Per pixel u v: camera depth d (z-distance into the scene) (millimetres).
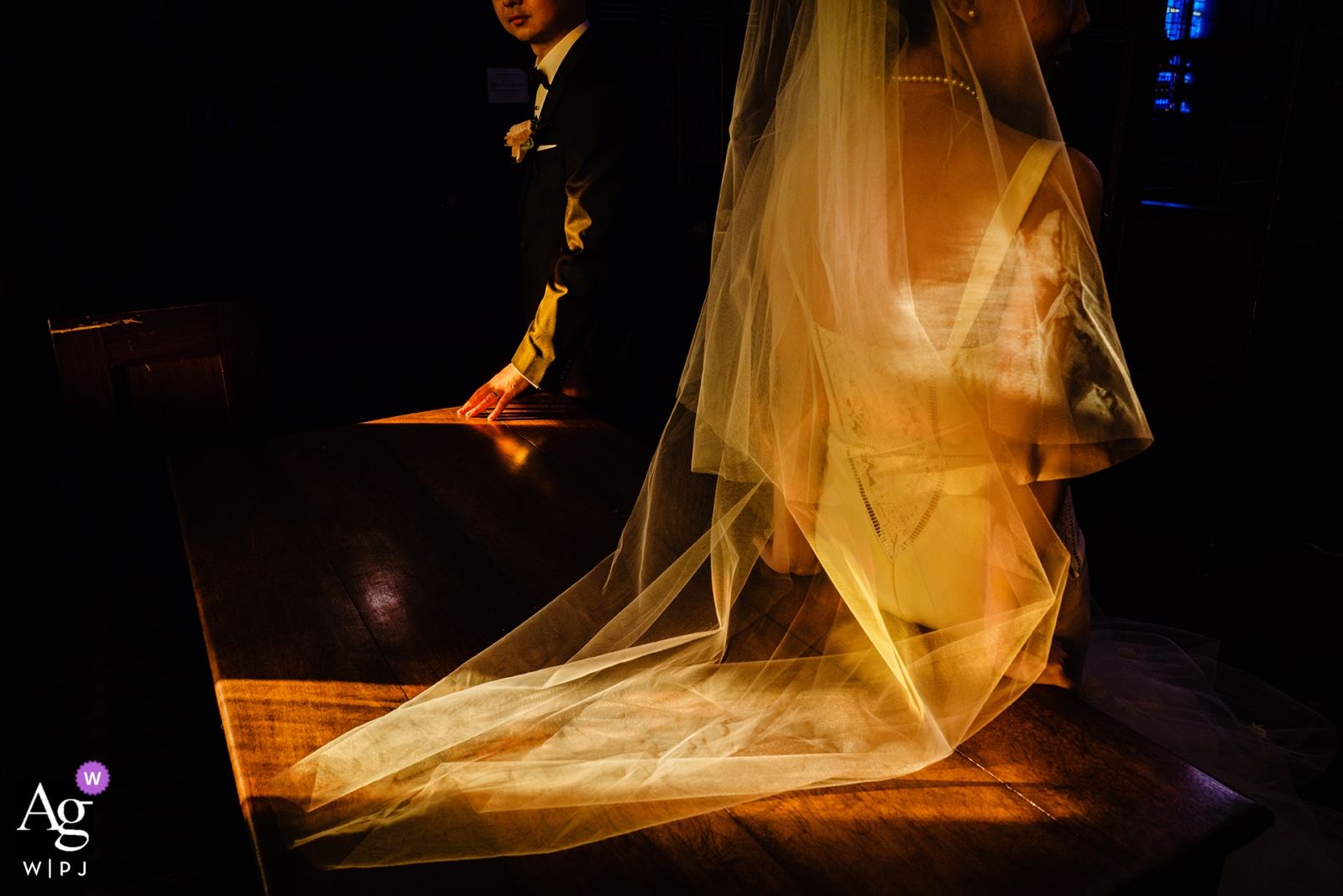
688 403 1261
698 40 4559
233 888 1403
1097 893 792
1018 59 849
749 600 1211
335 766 970
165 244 5051
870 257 894
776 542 1211
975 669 1021
